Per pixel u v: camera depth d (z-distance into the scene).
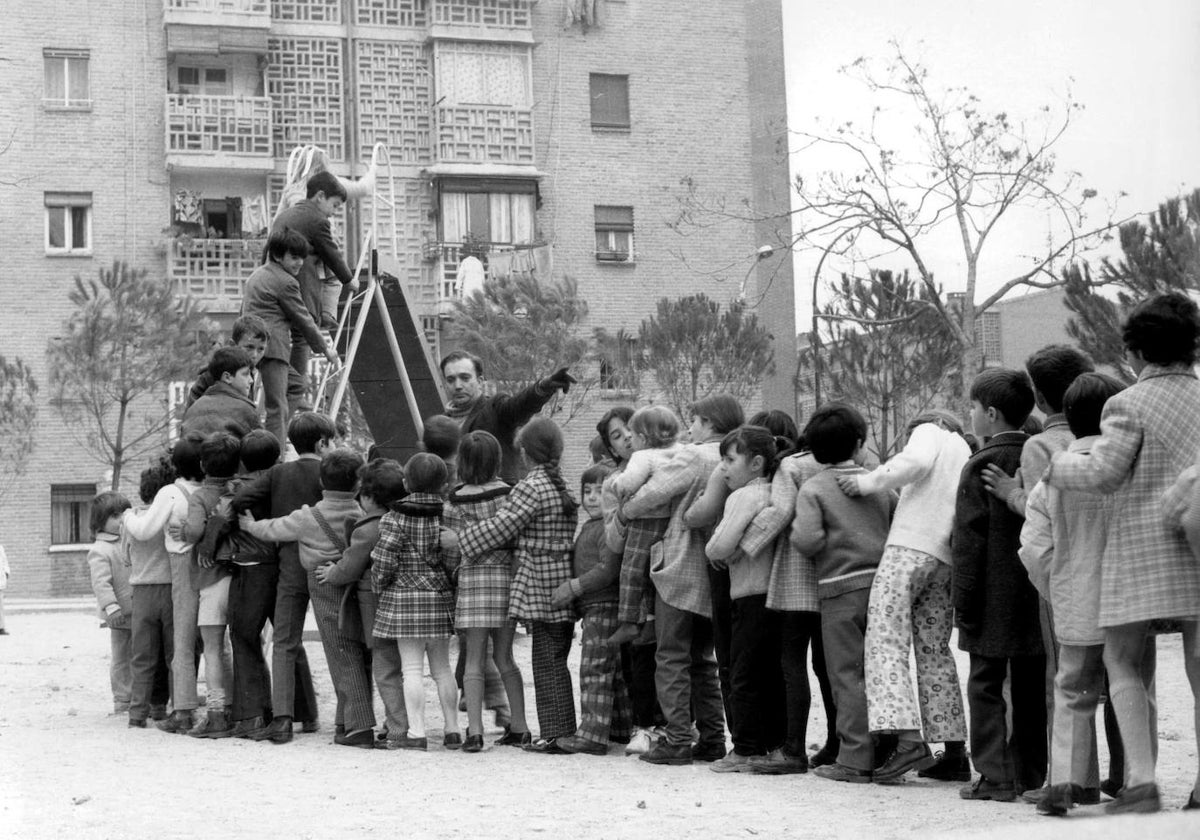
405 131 38.59
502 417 11.48
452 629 10.05
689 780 8.36
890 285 28.39
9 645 20.05
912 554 8.10
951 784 8.16
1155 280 19.91
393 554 9.80
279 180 37.66
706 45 40.31
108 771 8.84
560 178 39.22
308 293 14.16
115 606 12.09
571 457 36.41
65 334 33.44
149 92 36.88
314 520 10.22
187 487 10.97
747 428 8.75
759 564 8.64
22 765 9.12
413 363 15.65
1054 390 7.36
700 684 9.37
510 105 38.91
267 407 13.26
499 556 9.81
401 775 8.64
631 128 39.84
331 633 10.21
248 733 10.54
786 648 8.59
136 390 32.06
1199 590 6.59
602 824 6.88
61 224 36.28
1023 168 24.55
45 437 35.28
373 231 15.23
